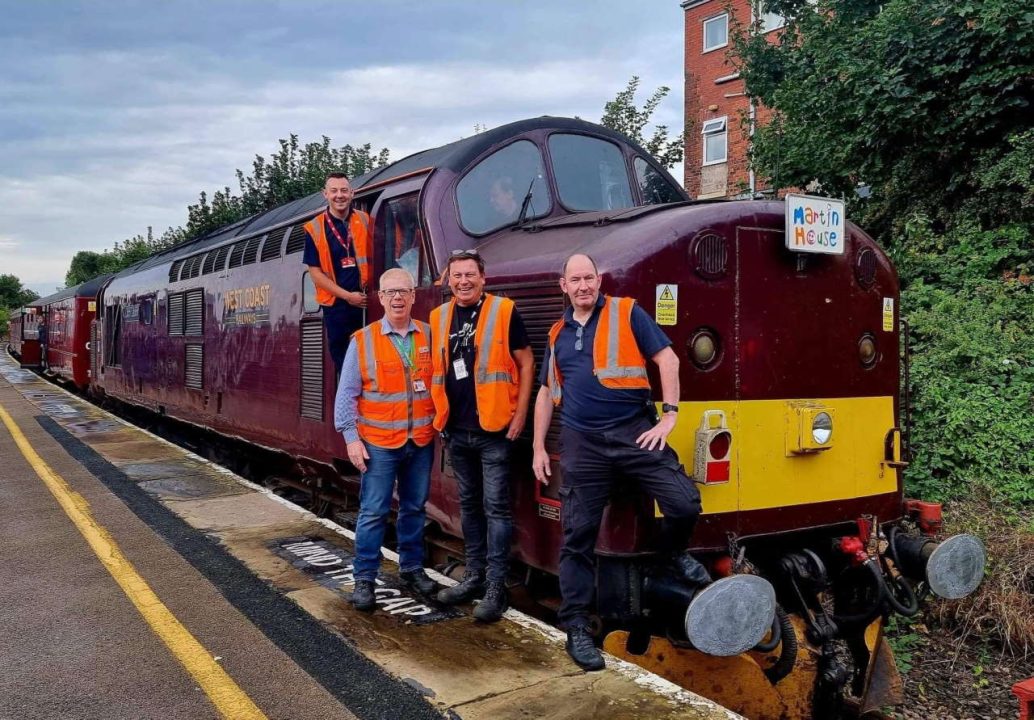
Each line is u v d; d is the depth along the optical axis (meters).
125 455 9.72
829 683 4.45
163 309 11.64
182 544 5.88
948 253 8.91
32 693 3.64
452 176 5.30
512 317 4.21
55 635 4.28
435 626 4.34
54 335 24.55
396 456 4.57
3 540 6.07
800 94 10.17
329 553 5.65
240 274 8.62
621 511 3.90
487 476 4.34
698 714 3.39
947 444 7.05
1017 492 6.52
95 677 3.79
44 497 7.47
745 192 12.22
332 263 5.65
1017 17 8.20
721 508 4.16
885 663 4.84
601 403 3.71
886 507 4.86
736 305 4.23
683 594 3.76
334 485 7.11
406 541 4.80
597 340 3.74
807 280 4.48
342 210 5.68
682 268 4.07
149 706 3.52
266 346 7.85
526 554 4.50
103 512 6.86
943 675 5.41
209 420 9.74
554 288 4.27
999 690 5.20
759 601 3.67
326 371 6.56
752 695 4.38
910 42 8.71
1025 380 7.32
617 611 3.94
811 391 4.49
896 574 4.75
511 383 4.23
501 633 4.24
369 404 4.53
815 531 4.57
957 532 6.20
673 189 6.21
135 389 13.37
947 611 5.90
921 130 9.19
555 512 4.25
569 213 5.48
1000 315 7.90
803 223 4.33
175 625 4.38
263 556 5.59
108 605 4.70
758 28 12.49
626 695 3.56
